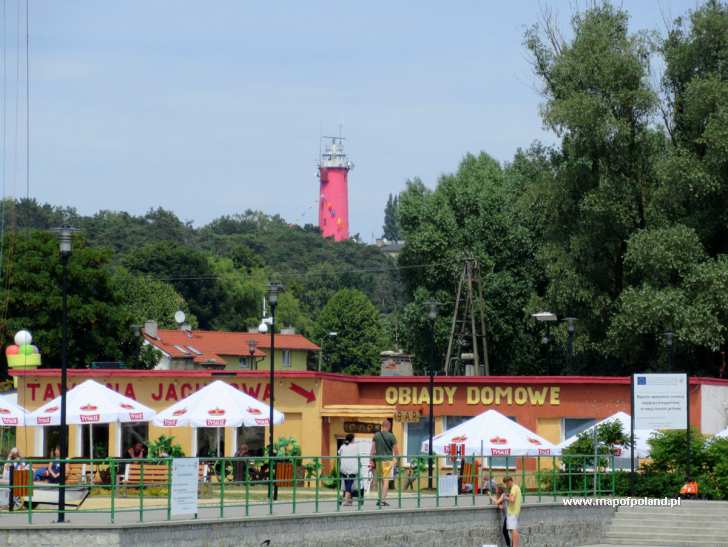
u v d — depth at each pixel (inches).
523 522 1951.3
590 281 3472.0
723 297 3134.8
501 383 2839.6
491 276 4426.7
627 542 2122.3
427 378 2864.2
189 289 6781.5
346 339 7288.4
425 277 4596.5
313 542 1585.9
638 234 3277.6
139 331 4340.6
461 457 1961.1
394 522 1723.7
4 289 4062.5
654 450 2374.5
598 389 2800.2
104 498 1889.8
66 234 1670.8
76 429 2753.4
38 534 1328.7
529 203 3565.5
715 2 3464.6
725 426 2847.0
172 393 2780.5
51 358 4101.9
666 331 3058.6
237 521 1476.4
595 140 3385.8
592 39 3437.5
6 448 2933.1
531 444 2197.3
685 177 3250.5
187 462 1465.3
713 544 2063.2
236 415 2241.6
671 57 3481.8
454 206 4645.7
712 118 3277.6
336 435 2810.0
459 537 1844.2
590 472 2272.4
